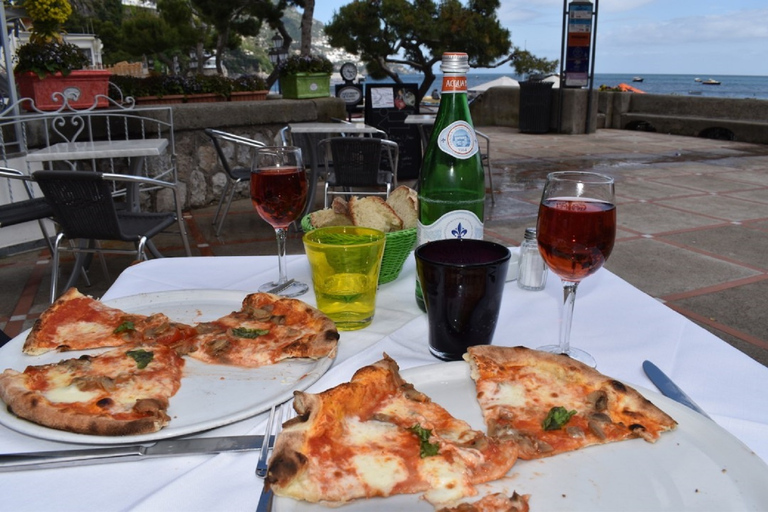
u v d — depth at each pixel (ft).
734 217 17.95
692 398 2.66
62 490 2.06
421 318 3.46
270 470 1.84
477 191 3.89
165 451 2.22
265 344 3.00
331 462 1.94
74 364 2.70
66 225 9.22
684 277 12.87
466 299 2.78
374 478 1.92
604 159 29.07
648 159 28.96
